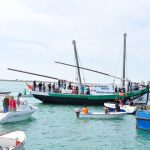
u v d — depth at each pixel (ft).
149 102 229.86
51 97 191.11
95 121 123.44
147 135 94.89
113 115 130.52
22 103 118.11
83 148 76.33
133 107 147.64
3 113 108.06
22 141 62.49
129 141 85.87
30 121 119.03
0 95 294.05
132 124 117.08
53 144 79.71
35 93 193.06
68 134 94.27
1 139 61.11
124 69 204.13
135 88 200.54
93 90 192.24
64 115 141.18
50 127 106.32
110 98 185.88
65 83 197.77
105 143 82.79
